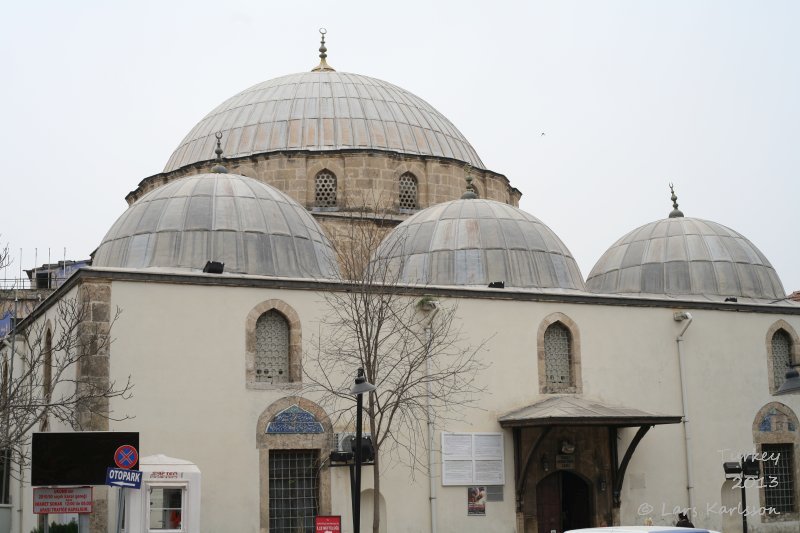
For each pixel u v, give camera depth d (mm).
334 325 28719
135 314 26594
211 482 26766
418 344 29797
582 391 32000
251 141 40969
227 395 27281
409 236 35469
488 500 30188
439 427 29844
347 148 39812
